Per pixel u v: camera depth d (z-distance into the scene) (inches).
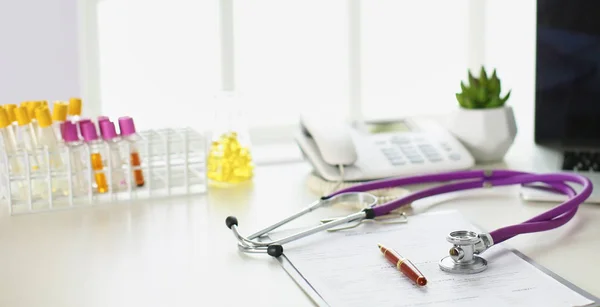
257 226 45.2
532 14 79.7
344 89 76.2
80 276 37.5
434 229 42.9
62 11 64.9
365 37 76.6
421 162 56.7
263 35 72.6
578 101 62.5
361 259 38.4
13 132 50.4
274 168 61.7
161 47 69.2
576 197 43.1
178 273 37.5
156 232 44.5
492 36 79.1
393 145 58.5
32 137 50.5
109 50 67.5
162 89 69.9
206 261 39.2
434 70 79.6
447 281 35.2
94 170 51.1
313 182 54.9
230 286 35.6
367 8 76.0
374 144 58.4
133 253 40.8
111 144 51.1
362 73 77.1
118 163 51.6
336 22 74.7
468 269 36.3
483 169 56.6
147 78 69.2
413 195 46.6
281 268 37.9
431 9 78.2
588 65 61.5
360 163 55.7
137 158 52.2
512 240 41.5
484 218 45.9
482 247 37.5
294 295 34.4
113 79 68.1
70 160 50.1
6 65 64.0
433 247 39.9
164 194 52.7
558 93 63.1
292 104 74.9
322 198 46.5
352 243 40.9
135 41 68.2
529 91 80.0
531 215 46.3
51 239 43.7
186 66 70.2
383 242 40.9
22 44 64.2
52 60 65.3
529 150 65.4
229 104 57.9
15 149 50.1
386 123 62.6
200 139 53.2
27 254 41.1
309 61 74.6
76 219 47.7
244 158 56.6
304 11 73.4
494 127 59.1
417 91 79.4
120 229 45.3
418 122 62.7
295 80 74.5
